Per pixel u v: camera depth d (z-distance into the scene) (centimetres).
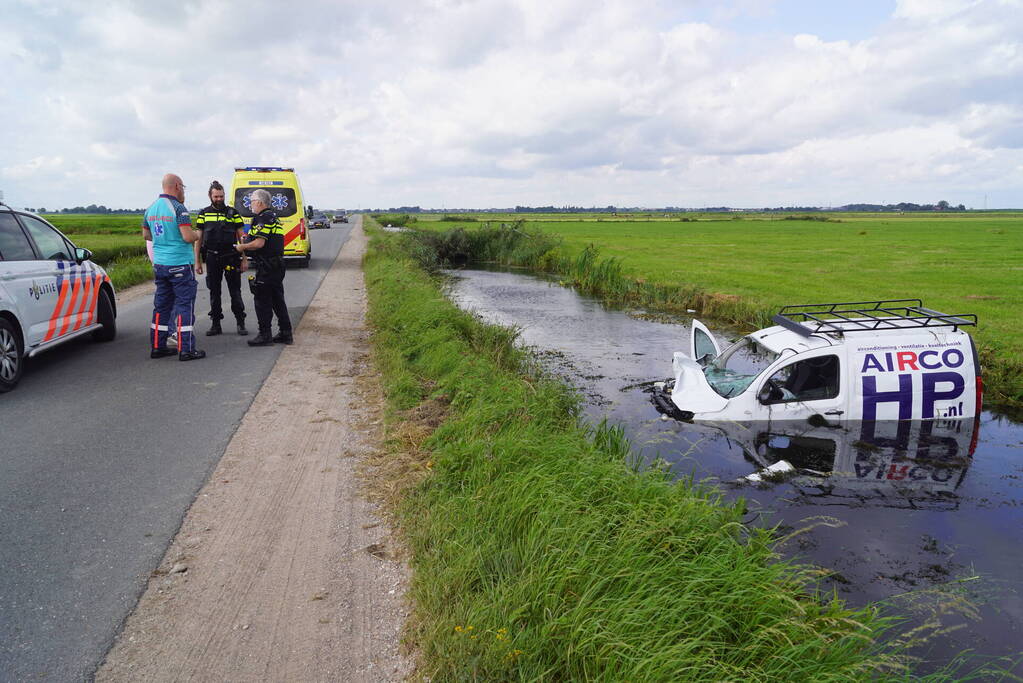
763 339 737
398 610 320
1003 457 654
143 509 418
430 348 859
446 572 326
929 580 445
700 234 6581
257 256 888
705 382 753
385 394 688
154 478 466
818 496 560
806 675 276
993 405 878
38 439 540
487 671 264
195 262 841
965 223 10781
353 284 1702
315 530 398
